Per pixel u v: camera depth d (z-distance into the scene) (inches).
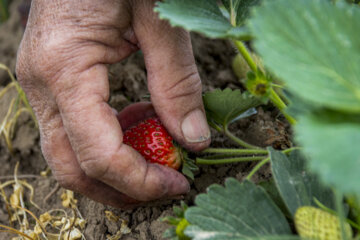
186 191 8.9
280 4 5.2
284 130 10.6
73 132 8.4
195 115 8.8
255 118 11.1
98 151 8.2
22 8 16.2
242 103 8.6
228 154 9.8
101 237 10.0
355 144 4.4
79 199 11.1
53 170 9.3
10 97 14.4
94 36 8.7
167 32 8.5
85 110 8.3
